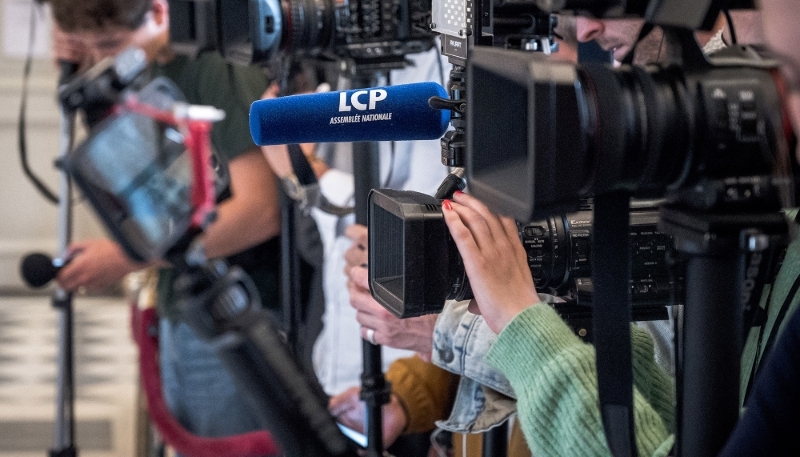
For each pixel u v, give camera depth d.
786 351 0.88
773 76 0.95
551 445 1.24
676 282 1.04
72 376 2.61
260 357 0.73
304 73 2.12
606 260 1.00
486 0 1.31
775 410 0.88
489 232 1.29
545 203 0.87
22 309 5.30
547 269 1.36
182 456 2.60
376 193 1.38
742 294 0.97
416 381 2.02
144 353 2.60
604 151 0.92
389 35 1.74
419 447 2.12
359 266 1.73
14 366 4.57
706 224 0.94
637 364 1.42
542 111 0.86
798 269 1.20
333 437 0.74
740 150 0.94
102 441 3.75
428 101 1.36
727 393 0.97
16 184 5.32
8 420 4.05
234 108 2.49
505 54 0.90
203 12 1.69
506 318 1.28
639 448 1.23
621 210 1.00
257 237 2.54
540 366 1.25
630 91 0.95
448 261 1.31
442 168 2.05
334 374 2.30
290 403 0.74
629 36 1.39
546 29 1.33
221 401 2.57
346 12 1.75
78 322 5.05
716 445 0.97
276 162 2.14
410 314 1.30
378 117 1.38
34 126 5.24
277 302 2.60
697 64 0.95
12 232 5.38
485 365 1.57
